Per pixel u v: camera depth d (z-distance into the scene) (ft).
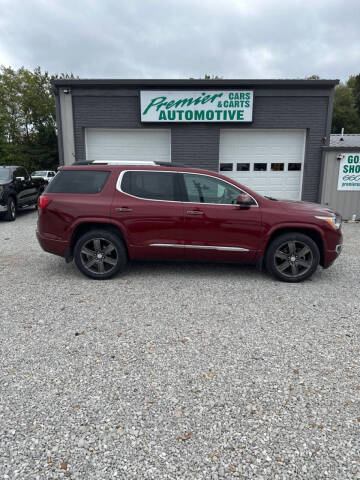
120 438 6.58
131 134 35.76
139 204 15.39
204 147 35.37
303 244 15.44
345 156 32.71
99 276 15.83
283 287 15.12
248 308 12.77
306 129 35.29
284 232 15.83
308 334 10.78
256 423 7.00
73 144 35.12
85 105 34.45
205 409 7.39
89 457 6.14
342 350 9.84
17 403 7.48
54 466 5.93
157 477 5.76
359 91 171.42
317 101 34.58
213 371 8.77
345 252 21.71
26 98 123.13
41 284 15.21
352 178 33.12
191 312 12.36
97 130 35.47
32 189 40.83
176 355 9.50
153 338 10.44
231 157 36.24
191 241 15.51
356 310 12.68
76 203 15.39
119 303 13.12
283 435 6.70
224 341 10.30
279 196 37.11
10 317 11.82
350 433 6.75
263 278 16.38
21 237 25.59
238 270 17.65
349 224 31.73
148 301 13.34
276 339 10.46
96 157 36.09
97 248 15.69
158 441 6.52
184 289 14.71
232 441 6.54
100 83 33.55
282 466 5.99
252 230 15.40
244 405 7.52
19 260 19.17
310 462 6.08
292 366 9.02
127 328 11.07
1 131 121.19
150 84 33.58
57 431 6.72
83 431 6.73
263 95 34.37
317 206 16.53
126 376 8.51
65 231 15.49
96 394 7.82
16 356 9.35
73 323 11.39
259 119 34.91
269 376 8.57
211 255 15.76
